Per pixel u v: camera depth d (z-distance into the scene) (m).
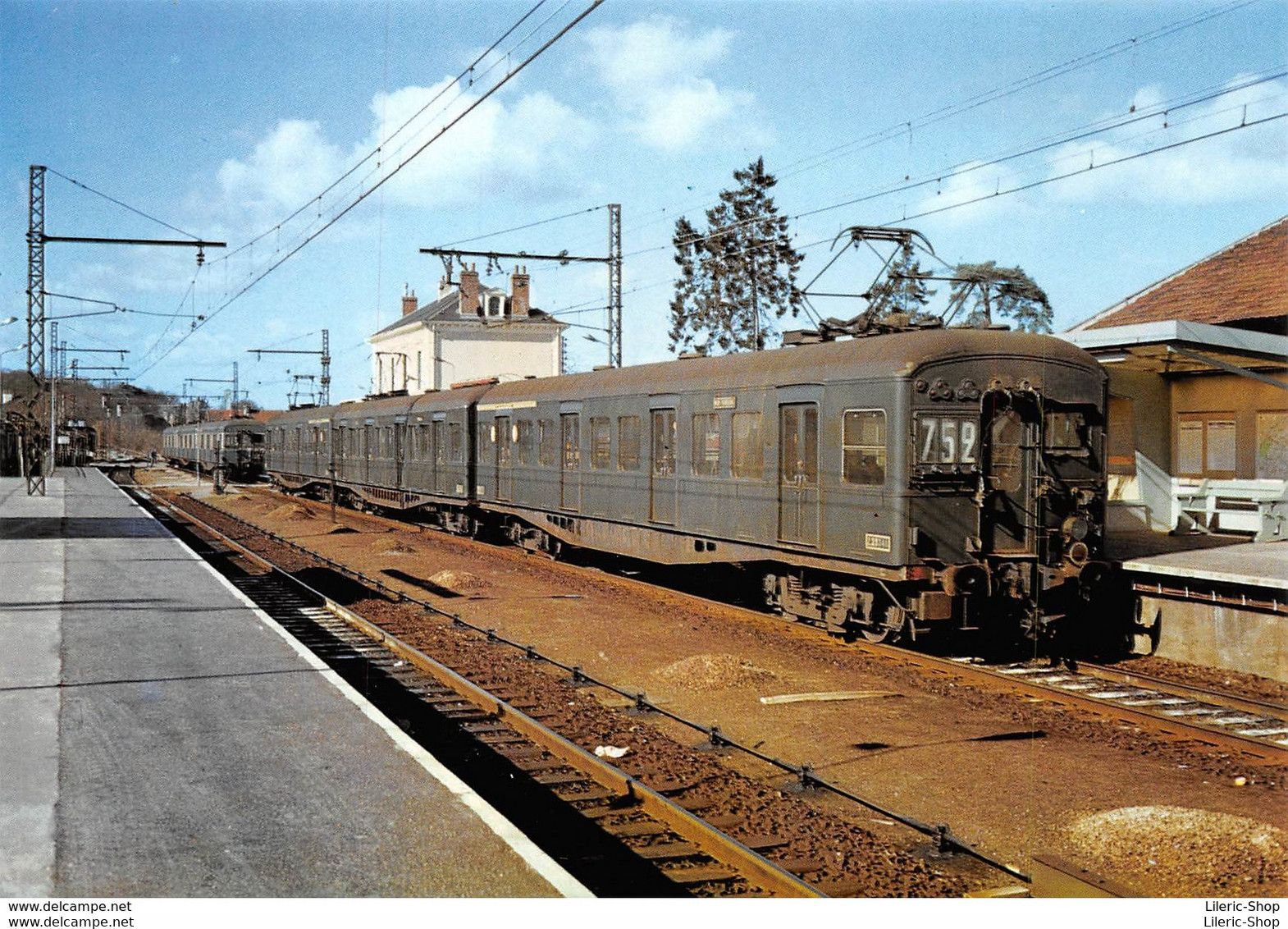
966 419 12.40
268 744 8.01
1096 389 13.09
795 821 7.32
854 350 13.06
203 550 24.28
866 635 13.45
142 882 5.62
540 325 55.88
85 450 85.62
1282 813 7.54
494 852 6.02
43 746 7.95
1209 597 12.86
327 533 28.78
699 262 54.00
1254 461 17.19
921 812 7.65
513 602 16.97
